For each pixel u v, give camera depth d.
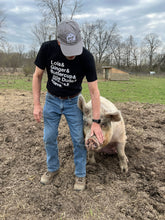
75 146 2.85
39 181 3.10
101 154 3.95
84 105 2.66
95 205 2.64
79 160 2.88
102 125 2.65
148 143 4.38
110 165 3.59
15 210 2.57
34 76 2.66
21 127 4.97
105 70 27.83
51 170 3.04
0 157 3.72
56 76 2.56
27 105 7.41
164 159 3.75
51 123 2.79
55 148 2.95
